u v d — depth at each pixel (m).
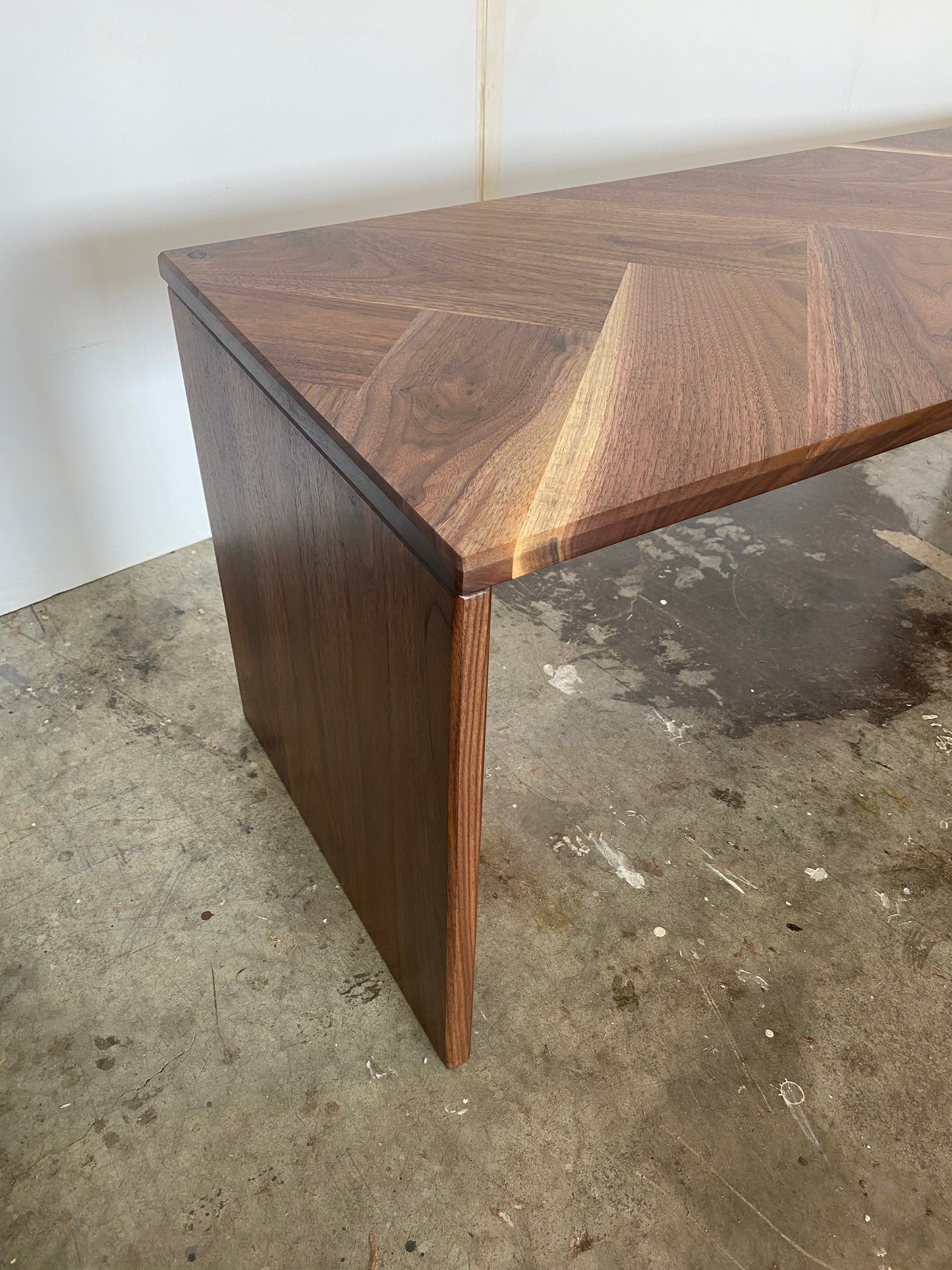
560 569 1.96
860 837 1.43
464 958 0.98
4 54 1.33
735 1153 1.06
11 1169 1.03
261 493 1.05
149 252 1.62
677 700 1.65
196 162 1.58
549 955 1.25
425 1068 1.13
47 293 1.54
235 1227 0.99
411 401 0.82
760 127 2.34
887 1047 1.16
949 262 1.17
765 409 0.83
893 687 1.69
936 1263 0.98
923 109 2.62
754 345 0.95
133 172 1.53
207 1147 1.05
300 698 1.19
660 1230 0.99
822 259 1.17
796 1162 1.05
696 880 1.35
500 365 0.89
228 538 1.26
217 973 1.22
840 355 0.93
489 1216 1.00
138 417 1.77
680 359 0.91
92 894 1.31
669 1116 1.09
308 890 1.33
